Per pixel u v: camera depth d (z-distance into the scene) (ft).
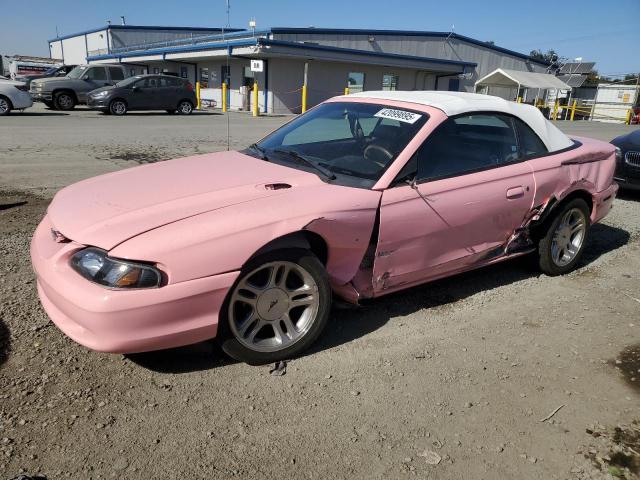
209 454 7.63
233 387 9.18
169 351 10.09
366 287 11.07
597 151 15.07
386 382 9.57
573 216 14.88
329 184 10.63
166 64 117.29
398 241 10.91
